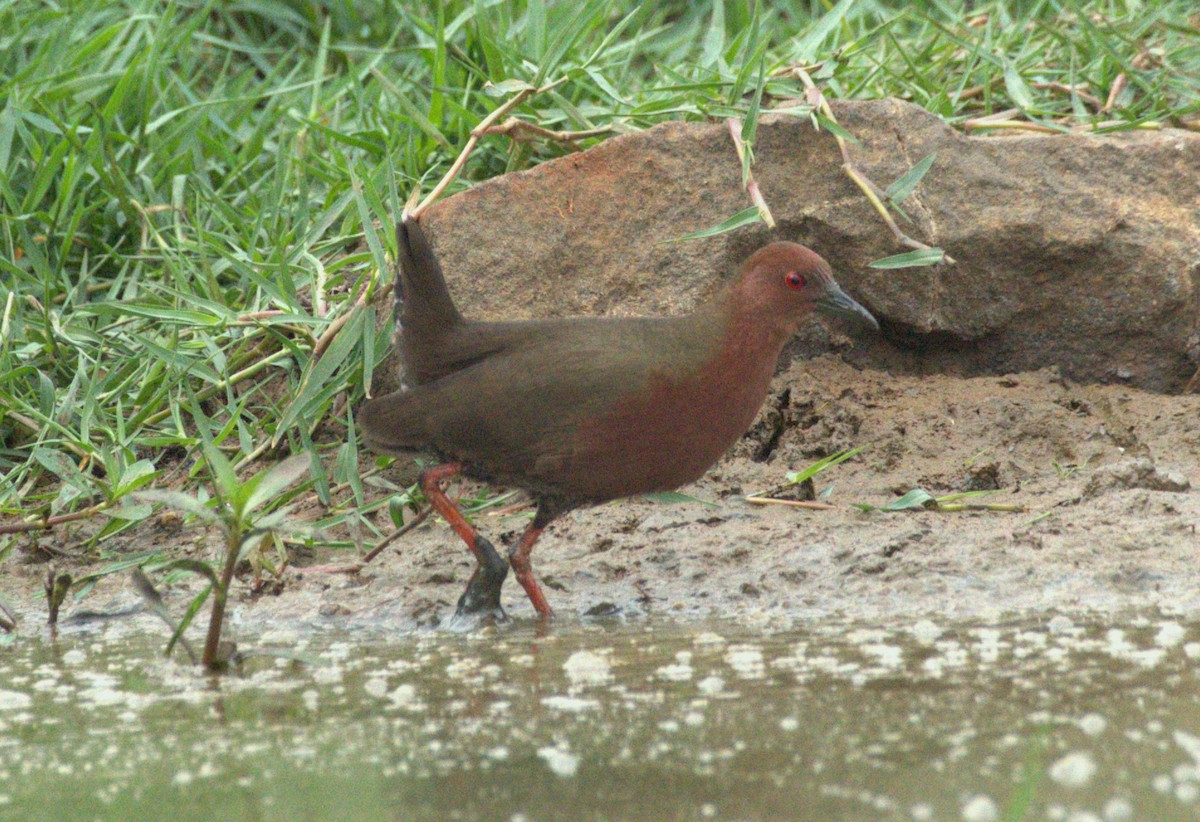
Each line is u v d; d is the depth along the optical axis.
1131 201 11.99
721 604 9.12
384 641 8.67
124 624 9.45
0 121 13.17
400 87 14.73
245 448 10.84
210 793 5.88
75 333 11.88
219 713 7.08
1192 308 11.91
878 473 10.95
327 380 11.35
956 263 11.78
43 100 13.55
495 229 11.61
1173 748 5.98
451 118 13.44
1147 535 9.58
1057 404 11.58
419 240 9.03
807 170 11.77
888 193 11.20
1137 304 11.91
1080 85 13.86
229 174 14.02
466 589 9.14
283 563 10.09
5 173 12.72
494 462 9.03
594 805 5.57
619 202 11.75
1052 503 10.26
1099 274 11.90
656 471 8.98
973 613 8.58
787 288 8.96
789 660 7.60
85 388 11.74
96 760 6.37
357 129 13.69
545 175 11.78
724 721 6.55
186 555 10.53
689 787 5.72
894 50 14.64
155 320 12.18
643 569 9.74
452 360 9.23
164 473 11.43
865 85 13.58
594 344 8.87
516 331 9.16
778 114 11.84
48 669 8.21
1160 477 10.29
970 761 5.91
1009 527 9.85
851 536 9.88
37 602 10.04
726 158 11.77
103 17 15.45
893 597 8.98
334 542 9.34
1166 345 11.98
